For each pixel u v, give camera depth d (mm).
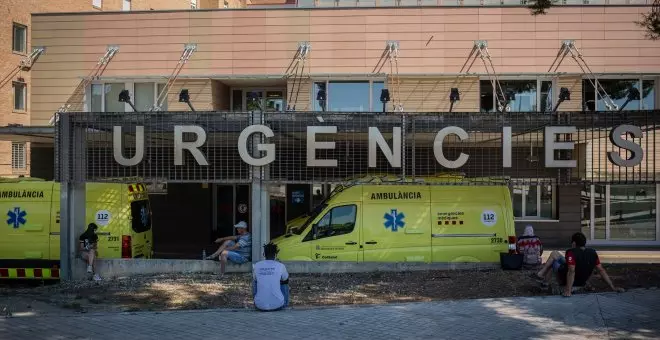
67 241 12500
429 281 11484
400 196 12727
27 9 35719
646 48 17891
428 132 12188
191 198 19188
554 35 17984
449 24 18047
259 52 18359
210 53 18438
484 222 12680
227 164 12656
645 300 9594
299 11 18281
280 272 9320
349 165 12891
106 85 18922
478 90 18016
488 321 8445
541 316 8695
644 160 16375
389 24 18156
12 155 35344
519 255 12367
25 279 13148
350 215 12648
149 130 12281
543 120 12023
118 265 12531
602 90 18125
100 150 12555
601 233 18859
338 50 18219
